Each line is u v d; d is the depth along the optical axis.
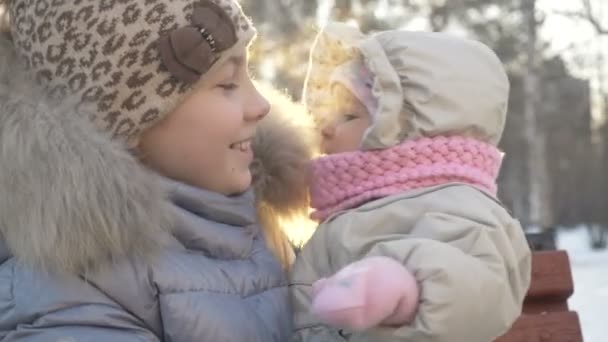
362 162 1.63
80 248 1.35
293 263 1.74
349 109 1.75
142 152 1.58
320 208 1.71
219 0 1.59
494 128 1.66
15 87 1.44
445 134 1.61
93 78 1.51
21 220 1.36
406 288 1.26
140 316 1.42
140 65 1.51
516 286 1.46
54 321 1.36
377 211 1.56
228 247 1.58
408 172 1.59
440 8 16.78
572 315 2.03
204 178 1.60
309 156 1.80
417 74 1.62
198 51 1.51
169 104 1.53
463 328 1.31
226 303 1.49
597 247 19.44
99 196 1.36
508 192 24.33
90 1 1.51
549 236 2.22
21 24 1.56
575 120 23.25
